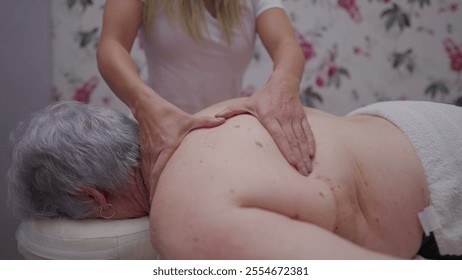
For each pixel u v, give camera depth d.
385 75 1.90
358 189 0.70
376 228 0.72
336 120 0.81
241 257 0.53
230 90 1.21
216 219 0.55
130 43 1.03
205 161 0.63
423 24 1.90
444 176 0.78
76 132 0.76
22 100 1.66
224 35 1.09
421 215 0.76
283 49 0.97
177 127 0.73
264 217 0.55
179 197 0.60
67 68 1.76
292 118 0.74
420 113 0.86
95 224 0.80
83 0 1.75
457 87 1.93
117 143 0.77
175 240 0.57
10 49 1.64
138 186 0.79
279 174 0.61
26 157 0.78
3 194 1.57
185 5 1.06
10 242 1.59
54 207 0.80
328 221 0.62
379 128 0.82
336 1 1.85
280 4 1.11
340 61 1.87
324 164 0.67
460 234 0.78
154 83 1.18
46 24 1.69
